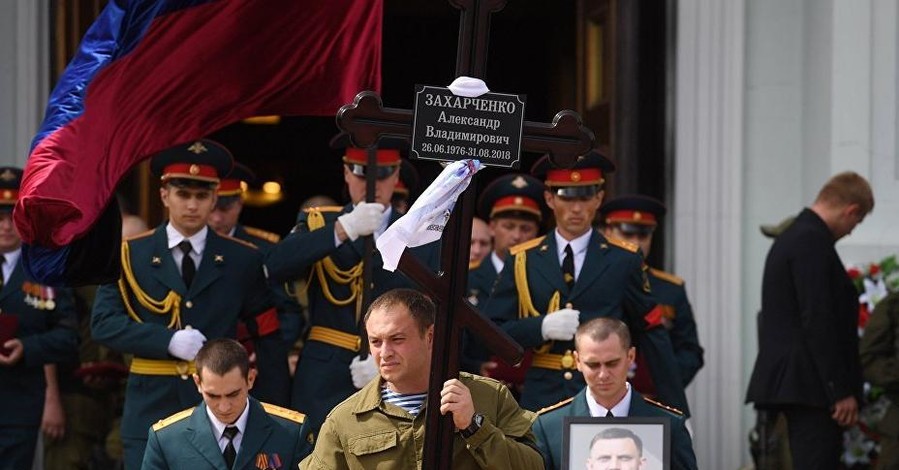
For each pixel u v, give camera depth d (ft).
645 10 103.45
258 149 159.22
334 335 81.61
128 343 78.18
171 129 63.72
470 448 51.85
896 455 87.10
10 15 98.02
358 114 49.70
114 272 63.77
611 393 62.39
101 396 96.43
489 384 55.11
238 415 67.82
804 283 85.05
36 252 62.28
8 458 86.79
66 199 60.64
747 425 101.45
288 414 69.15
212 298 80.23
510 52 149.59
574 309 81.20
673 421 62.28
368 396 54.49
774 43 102.22
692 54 101.91
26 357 85.51
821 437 85.46
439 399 50.72
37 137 61.98
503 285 83.10
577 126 50.42
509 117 50.01
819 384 84.84
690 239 101.60
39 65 98.53
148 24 62.95
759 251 102.06
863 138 98.02
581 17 110.22
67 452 95.50
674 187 102.53
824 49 99.55
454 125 49.85
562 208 82.33
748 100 102.22
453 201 49.98
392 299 53.57
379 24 62.44
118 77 62.90
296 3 62.64
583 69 110.11
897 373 86.69
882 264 93.86
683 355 90.84
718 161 101.76
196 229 80.43
